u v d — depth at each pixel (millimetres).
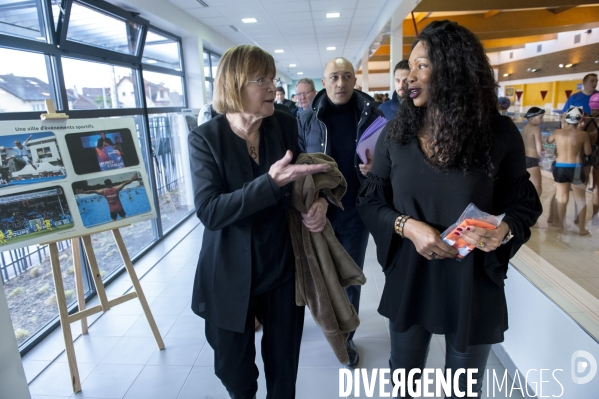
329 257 1269
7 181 1738
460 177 997
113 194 2053
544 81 7902
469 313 1035
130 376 1930
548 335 1478
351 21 6902
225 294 1167
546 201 1880
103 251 3422
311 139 2020
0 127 1743
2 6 2205
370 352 2035
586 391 1254
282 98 5012
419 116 1077
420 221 1070
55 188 1868
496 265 1029
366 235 1980
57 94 2705
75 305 2676
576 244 1677
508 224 987
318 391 1768
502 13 6922
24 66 2410
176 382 1874
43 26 2584
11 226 1731
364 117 1876
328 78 1902
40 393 1827
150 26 4699
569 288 1479
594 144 1610
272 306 1238
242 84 1060
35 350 2174
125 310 2596
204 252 1231
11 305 2385
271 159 1211
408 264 1142
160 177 4586
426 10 5648
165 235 4320
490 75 969
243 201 1014
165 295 2814
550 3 5504
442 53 944
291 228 1252
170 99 5309
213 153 1115
